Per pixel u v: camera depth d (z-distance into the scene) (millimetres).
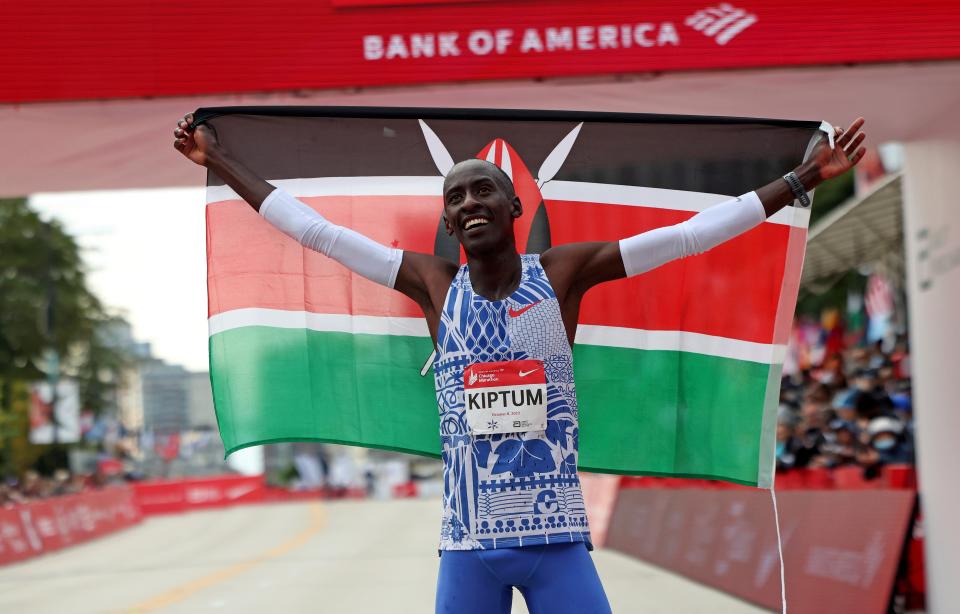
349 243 3832
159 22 6348
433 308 3771
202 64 6344
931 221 7746
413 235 4809
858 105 7000
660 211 4855
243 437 4660
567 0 6312
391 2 6336
